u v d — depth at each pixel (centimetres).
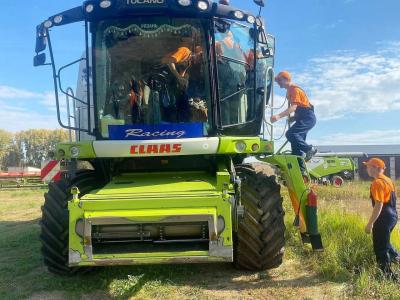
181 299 487
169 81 577
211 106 577
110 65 577
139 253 457
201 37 573
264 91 598
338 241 627
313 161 2266
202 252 456
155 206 461
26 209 1402
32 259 684
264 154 593
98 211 461
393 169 3712
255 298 484
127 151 539
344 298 475
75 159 587
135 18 572
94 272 577
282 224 545
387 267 525
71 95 584
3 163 9762
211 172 594
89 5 550
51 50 575
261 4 568
